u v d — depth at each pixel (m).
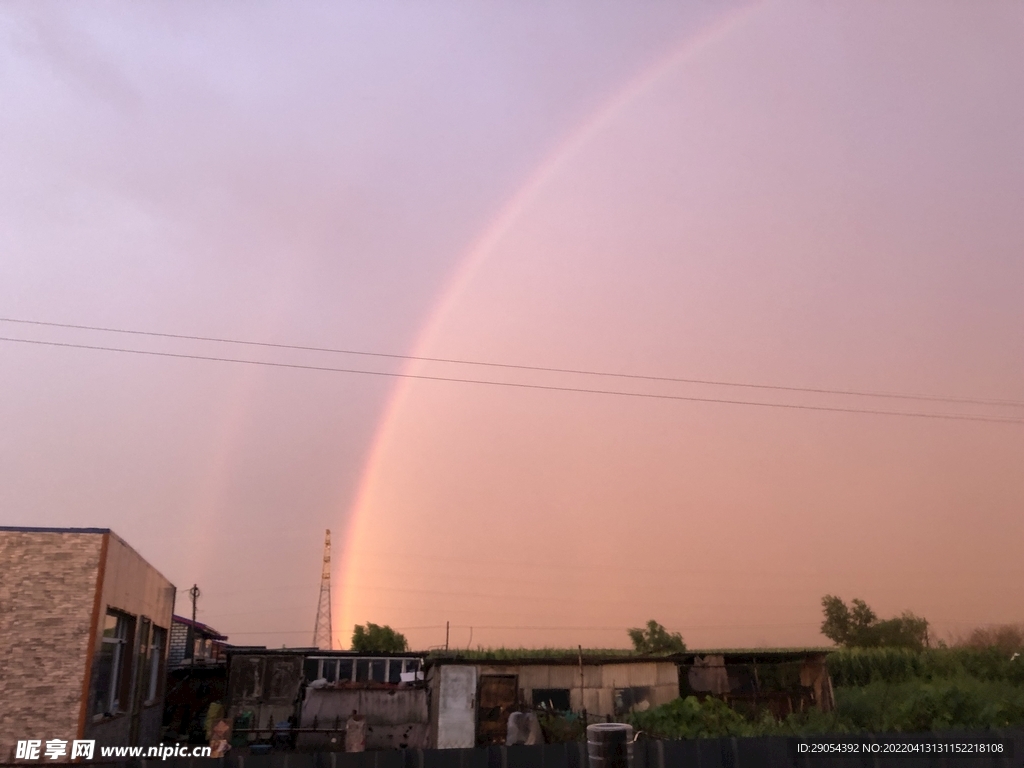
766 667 27.83
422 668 30.41
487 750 11.34
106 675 16.77
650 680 26.94
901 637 64.81
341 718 28.25
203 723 32.59
